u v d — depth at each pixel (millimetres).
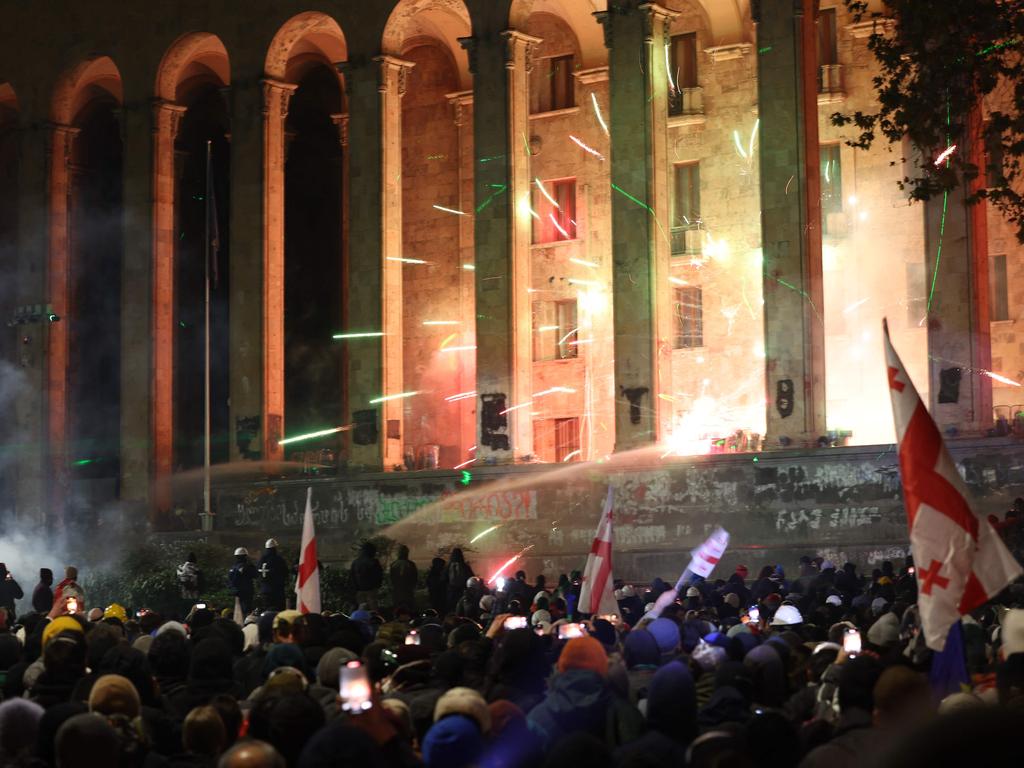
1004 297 48562
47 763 8742
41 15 62906
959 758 2672
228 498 55438
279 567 35156
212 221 54594
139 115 60156
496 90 52594
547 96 57875
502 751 8305
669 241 51156
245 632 18469
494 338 51875
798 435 45906
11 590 36406
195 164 65375
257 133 57562
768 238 47094
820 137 51938
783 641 13016
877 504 43312
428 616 22719
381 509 52000
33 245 62469
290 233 63750
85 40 61750
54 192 62594
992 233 48656
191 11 59281
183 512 56219
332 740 6613
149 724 9742
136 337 59344
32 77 62969
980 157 43750
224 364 64750
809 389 46031
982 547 11008
